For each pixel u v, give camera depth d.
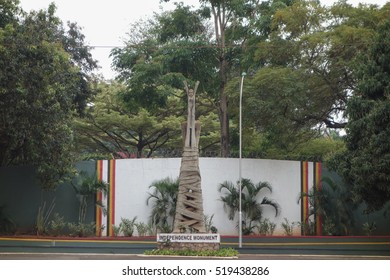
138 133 49.81
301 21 36.44
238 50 41.72
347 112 27.69
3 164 35.38
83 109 42.53
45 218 34.78
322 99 36.72
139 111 47.00
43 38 29.02
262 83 34.28
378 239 33.34
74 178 34.50
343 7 36.44
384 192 26.52
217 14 42.75
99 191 34.62
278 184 35.31
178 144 52.66
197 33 42.97
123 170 35.09
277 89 34.00
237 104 35.84
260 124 36.31
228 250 24.59
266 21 38.62
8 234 34.25
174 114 49.94
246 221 34.41
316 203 34.84
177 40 42.25
